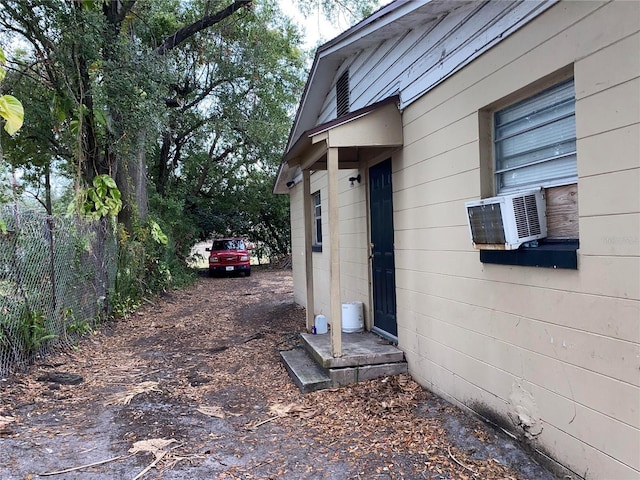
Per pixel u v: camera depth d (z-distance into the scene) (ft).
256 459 10.06
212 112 51.57
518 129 10.30
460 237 11.98
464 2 11.46
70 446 10.55
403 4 12.75
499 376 10.55
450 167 12.39
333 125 14.92
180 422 12.24
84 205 23.48
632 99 7.03
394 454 10.12
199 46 46.32
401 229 15.74
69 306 20.88
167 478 9.16
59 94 24.35
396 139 15.42
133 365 18.31
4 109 14.29
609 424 7.57
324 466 9.70
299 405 13.48
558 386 8.70
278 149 53.88
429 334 13.92
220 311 32.73
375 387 14.52
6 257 15.93
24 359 16.72
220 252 59.88
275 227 76.28
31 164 36.14
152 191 50.21
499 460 9.62
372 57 18.15
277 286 48.75
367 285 19.43
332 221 15.25
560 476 8.70
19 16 21.38
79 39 22.25
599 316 7.72
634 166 7.02
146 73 25.91
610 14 7.38
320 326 19.84
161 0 40.88
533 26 9.17
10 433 11.08
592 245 7.83
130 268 30.12
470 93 11.39
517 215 9.33
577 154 8.13
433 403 13.02
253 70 47.37
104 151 27.61
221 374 17.07
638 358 7.04
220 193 70.38
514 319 9.95
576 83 8.10
